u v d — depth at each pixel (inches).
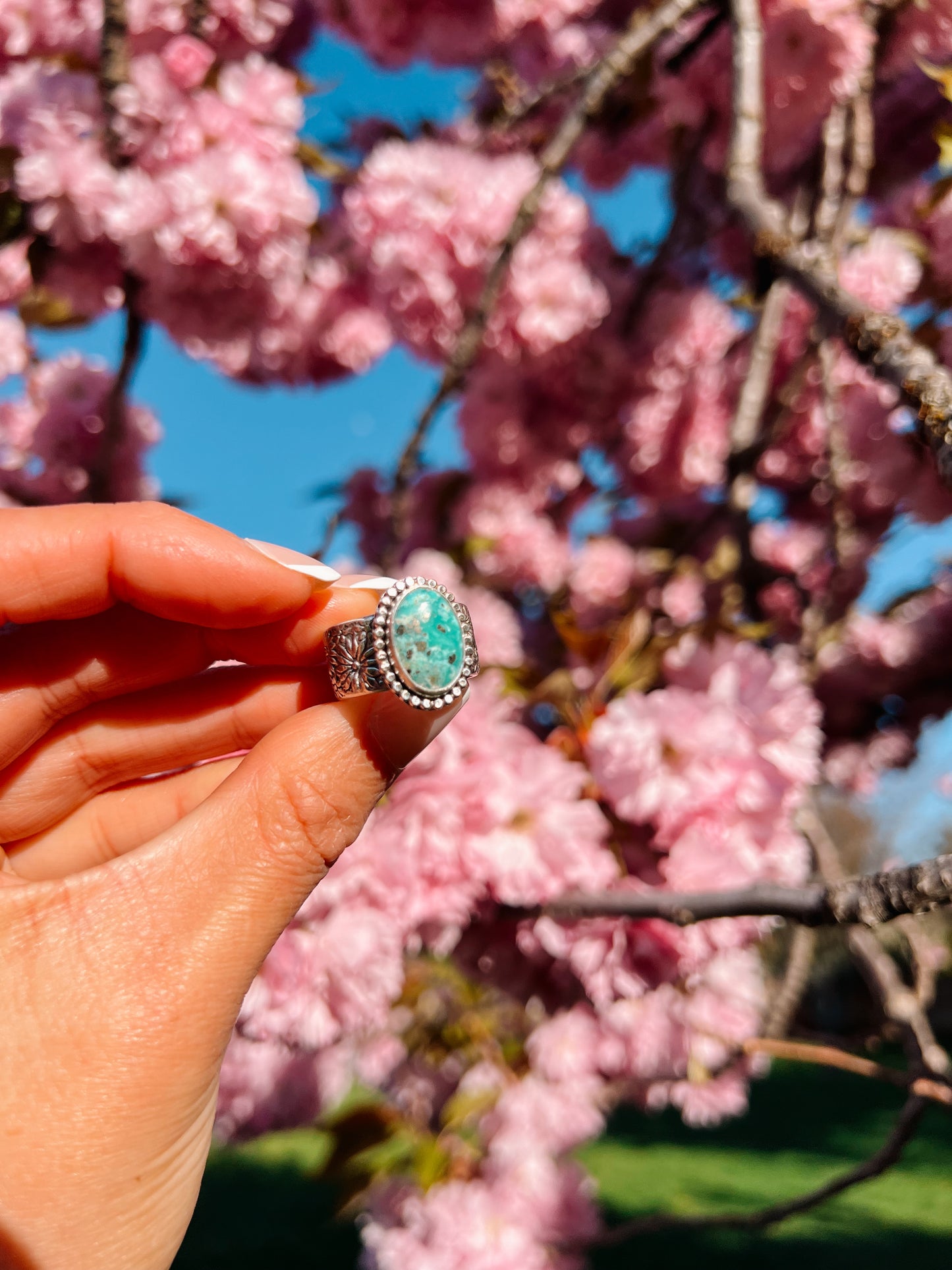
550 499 17.4
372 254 13.0
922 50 10.7
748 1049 10.0
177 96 11.1
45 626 6.1
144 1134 4.7
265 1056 14.7
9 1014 4.7
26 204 11.2
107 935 4.8
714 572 13.5
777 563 18.8
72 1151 4.6
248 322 12.1
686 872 7.9
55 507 5.5
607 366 14.6
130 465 13.9
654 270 14.4
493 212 12.7
